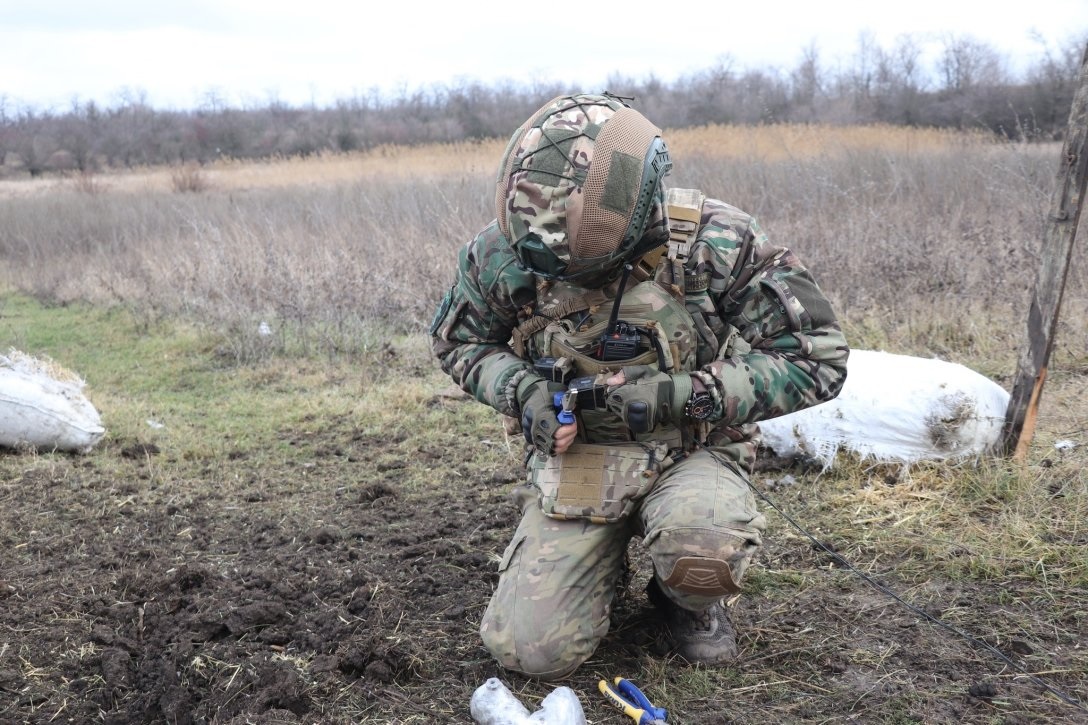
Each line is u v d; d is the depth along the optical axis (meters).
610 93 2.47
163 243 11.30
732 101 19.95
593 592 2.54
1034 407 3.77
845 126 15.71
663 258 2.48
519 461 4.42
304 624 2.89
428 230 9.38
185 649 2.73
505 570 2.59
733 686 2.52
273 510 3.98
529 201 2.28
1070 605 2.83
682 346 2.49
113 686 2.63
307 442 4.90
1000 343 5.49
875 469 3.92
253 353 6.63
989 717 2.34
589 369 2.51
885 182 9.83
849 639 2.72
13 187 24.11
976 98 16.34
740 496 2.49
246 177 20.77
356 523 3.79
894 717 2.36
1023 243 6.59
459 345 2.80
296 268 7.91
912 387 3.90
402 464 4.47
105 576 3.36
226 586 3.16
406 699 2.52
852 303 6.27
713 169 10.90
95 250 12.21
